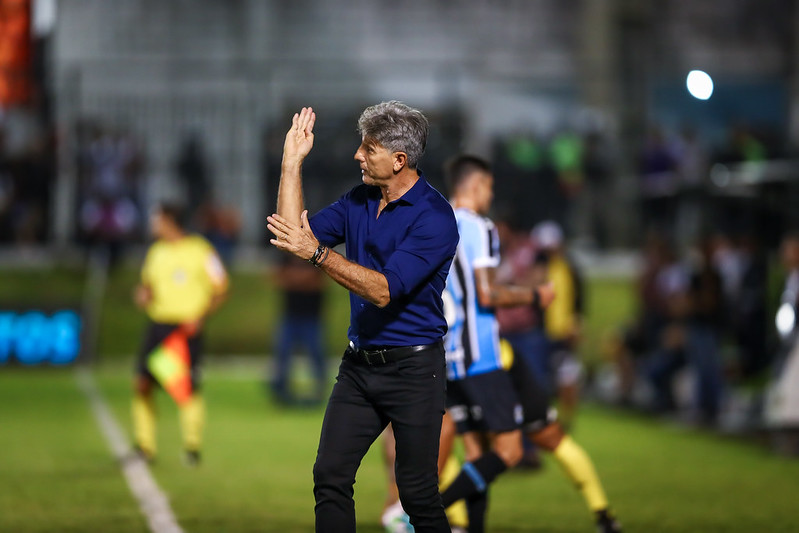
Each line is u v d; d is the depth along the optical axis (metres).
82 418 45.41
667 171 72.75
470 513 22.09
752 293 48.22
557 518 27.02
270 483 31.34
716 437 43.03
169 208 35.66
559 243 41.56
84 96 79.75
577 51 91.38
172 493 29.47
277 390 50.88
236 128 81.25
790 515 27.58
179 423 45.47
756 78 93.38
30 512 26.58
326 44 90.50
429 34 91.62
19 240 75.25
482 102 89.69
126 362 66.75
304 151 17.44
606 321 68.69
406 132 17.14
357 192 18.14
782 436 40.41
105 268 72.88
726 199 49.25
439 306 17.75
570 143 75.88
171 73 87.00
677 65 93.12
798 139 83.50
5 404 49.78
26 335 63.50
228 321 69.75
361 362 17.62
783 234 48.19
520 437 22.42
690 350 46.94
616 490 31.19
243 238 79.38
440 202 17.47
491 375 22.33
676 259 53.94
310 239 16.41
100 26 87.50
